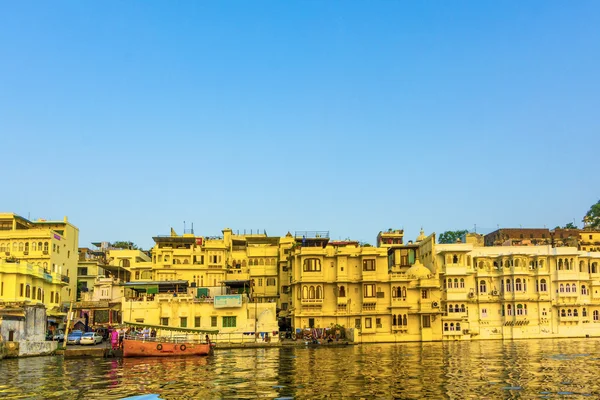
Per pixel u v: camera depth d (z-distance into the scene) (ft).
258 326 279.28
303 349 248.73
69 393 120.26
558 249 327.88
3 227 321.93
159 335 259.80
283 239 357.41
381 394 117.08
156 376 146.41
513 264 323.16
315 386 127.95
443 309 318.04
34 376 147.02
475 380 135.64
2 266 253.24
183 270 352.28
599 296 329.11
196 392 120.98
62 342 246.47
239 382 134.82
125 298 285.02
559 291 322.75
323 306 310.04
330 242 364.99
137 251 382.83
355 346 269.44
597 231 397.60
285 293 347.97
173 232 378.73
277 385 129.80
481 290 325.83
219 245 357.20
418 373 150.00
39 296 278.46
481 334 316.81
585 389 121.80
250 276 355.36
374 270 311.47
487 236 435.53
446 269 322.14
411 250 350.23
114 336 212.64
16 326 198.39
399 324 306.96
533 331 318.45
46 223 334.85
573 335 320.09
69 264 338.95
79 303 307.17
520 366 164.76
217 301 279.69
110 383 134.10
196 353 209.05
